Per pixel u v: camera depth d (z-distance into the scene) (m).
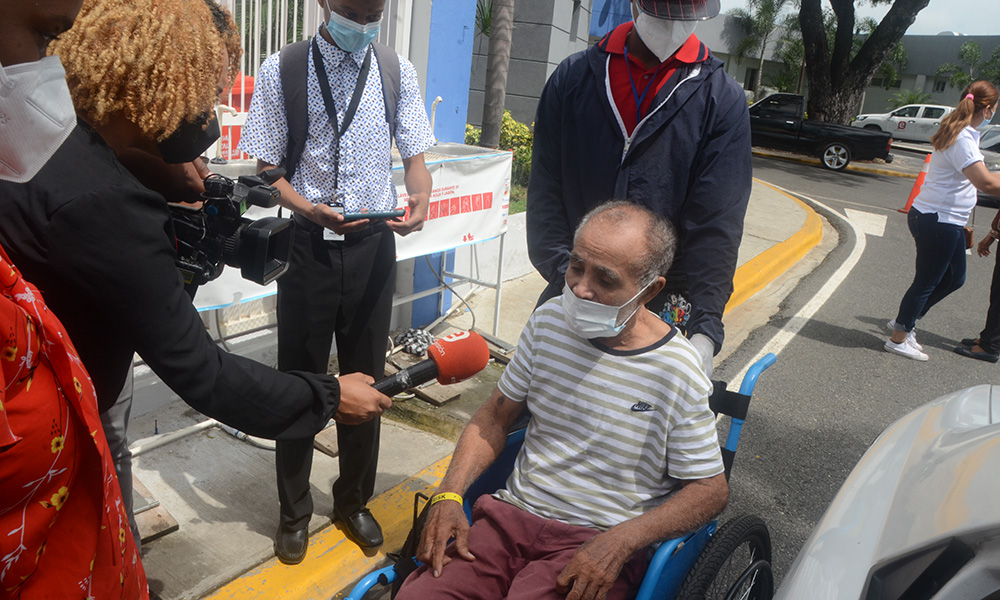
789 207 10.87
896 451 2.12
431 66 4.60
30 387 1.03
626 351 1.94
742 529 2.07
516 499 2.01
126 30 1.31
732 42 40.88
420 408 3.99
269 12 3.80
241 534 2.91
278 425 1.52
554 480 1.98
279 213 2.59
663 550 1.81
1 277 1.00
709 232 2.42
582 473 1.96
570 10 12.34
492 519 1.97
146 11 1.33
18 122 1.00
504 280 6.24
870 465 2.11
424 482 3.42
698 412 1.89
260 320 4.11
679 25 2.25
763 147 19.02
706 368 2.11
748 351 5.47
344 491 2.92
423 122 2.87
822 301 6.87
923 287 5.48
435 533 1.87
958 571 1.47
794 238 8.87
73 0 1.07
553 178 2.69
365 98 2.63
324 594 2.72
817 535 1.85
